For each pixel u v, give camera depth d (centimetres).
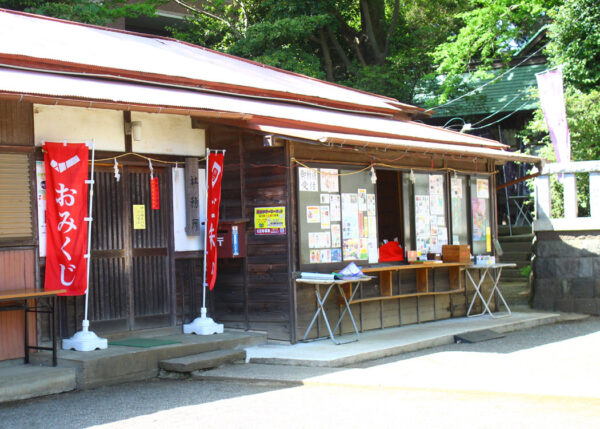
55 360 770
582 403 601
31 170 817
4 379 705
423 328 1066
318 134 894
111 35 1188
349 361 833
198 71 1062
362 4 2317
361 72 2148
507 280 1792
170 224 968
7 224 793
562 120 1337
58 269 814
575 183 1306
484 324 1106
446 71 2134
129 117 918
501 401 620
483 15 1981
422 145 1021
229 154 992
